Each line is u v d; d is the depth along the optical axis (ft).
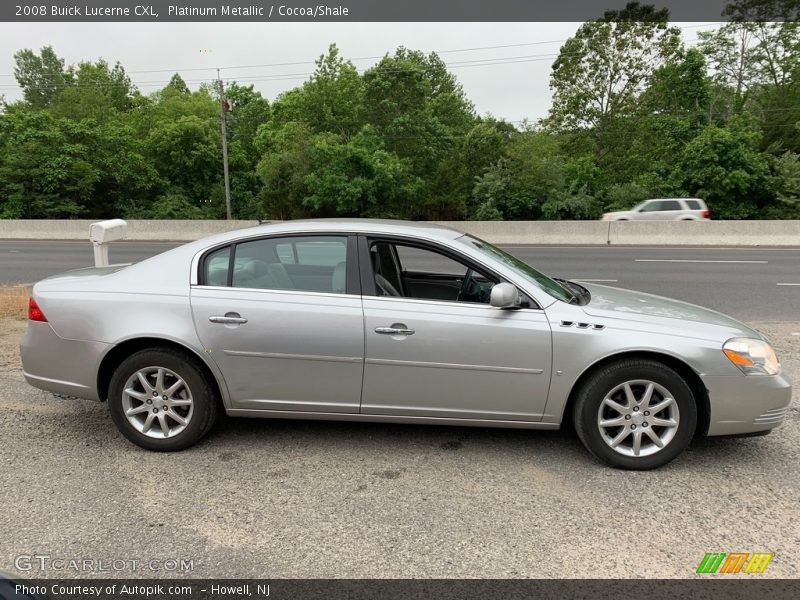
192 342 12.20
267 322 12.09
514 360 11.80
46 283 13.32
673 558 9.02
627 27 136.26
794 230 62.90
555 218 98.53
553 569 8.73
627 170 134.41
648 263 47.93
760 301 31.14
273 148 130.00
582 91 139.74
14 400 15.64
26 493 10.85
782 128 132.77
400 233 12.67
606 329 11.69
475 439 13.44
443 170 120.16
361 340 11.98
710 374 11.56
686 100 128.77
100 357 12.41
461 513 10.30
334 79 133.49
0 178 107.24
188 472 11.76
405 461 12.33
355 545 9.34
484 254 12.66
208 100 165.58
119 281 12.76
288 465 12.10
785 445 13.24
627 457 11.86
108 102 170.81
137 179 122.83
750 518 10.19
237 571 8.69
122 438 13.35
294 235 12.73
